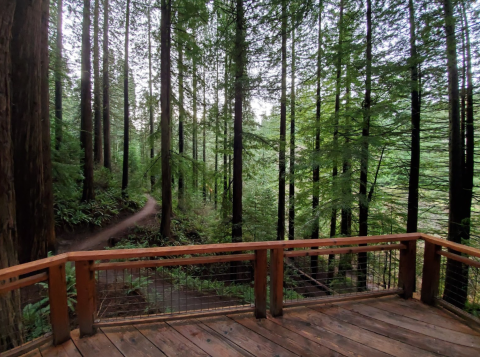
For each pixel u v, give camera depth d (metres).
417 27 4.56
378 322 2.30
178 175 8.48
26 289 3.98
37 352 1.86
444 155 7.31
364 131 5.51
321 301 2.56
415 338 2.08
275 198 10.20
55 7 9.42
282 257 2.35
